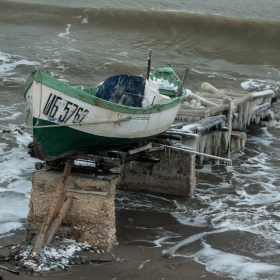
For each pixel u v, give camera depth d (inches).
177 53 1624.0
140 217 634.2
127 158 567.5
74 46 1576.0
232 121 983.0
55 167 541.6
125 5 2015.3
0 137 904.3
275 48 1739.7
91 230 520.4
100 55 1513.3
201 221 631.2
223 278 483.5
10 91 1175.0
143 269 488.7
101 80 1334.9
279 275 496.7
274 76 1457.9
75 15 1804.9
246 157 910.4
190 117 826.8
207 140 850.8
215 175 808.9
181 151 685.3
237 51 1689.2
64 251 501.4
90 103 485.7
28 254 488.7
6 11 1797.5
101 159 512.1
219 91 1064.2
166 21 1804.9
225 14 1963.6
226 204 693.9
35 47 1528.1
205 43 1731.1
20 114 1034.7
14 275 455.2
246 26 1797.5
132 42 1683.1
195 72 1437.0
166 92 696.4
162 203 681.6
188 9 1999.3
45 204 530.0
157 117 572.1
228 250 552.7
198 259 525.3
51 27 1738.4
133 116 526.6
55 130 498.3
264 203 703.7
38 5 1852.9
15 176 751.1
